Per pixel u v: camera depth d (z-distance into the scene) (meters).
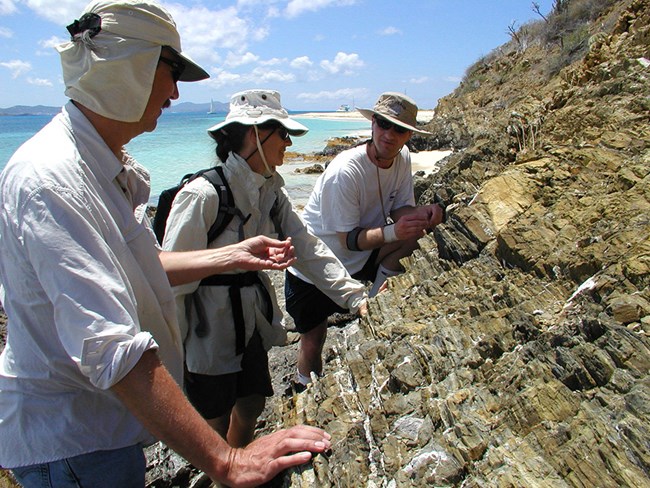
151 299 2.13
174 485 4.11
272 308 3.46
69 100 1.96
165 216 3.39
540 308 2.56
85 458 2.00
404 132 4.12
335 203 4.37
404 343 2.85
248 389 3.50
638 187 2.92
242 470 2.07
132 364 1.75
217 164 3.29
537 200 3.43
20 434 1.96
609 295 2.32
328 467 2.33
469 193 4.22
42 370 1.92
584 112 4.20
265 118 3.01
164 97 2.04
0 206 1.75
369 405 2.63
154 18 1.84
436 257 3.69
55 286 1.68
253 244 2.91
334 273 3.70
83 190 1.78
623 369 1.96
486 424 2.06
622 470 1.65
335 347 3.72
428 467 2.04
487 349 2.49
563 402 1.97
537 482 1.72
